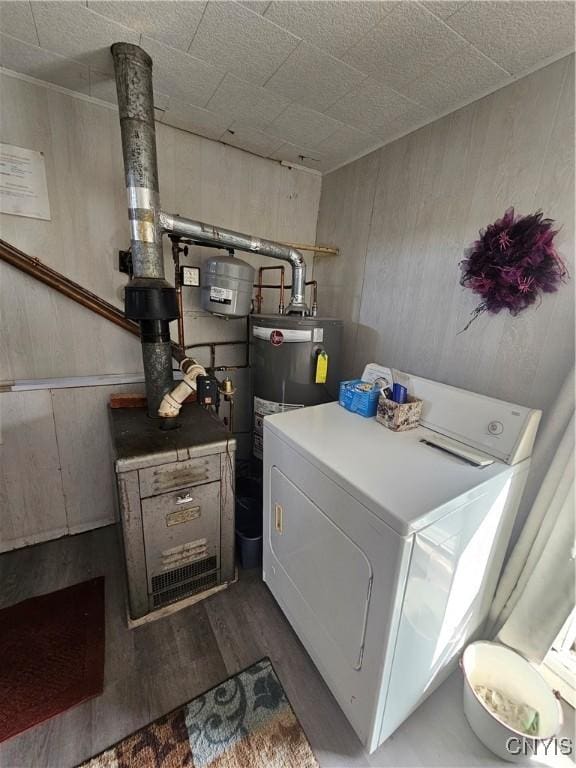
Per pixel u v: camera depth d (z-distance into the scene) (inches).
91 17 39.5
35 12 38.8
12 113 53.1
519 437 42.2
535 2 34.3
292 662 48.4
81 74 51.8
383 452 43.6
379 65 45.9
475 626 49.5
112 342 68.8
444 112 55.5
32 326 61.6
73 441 68.1
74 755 37.8
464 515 36.4
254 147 72.5
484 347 53.5
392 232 67.4
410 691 39.9
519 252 47.3
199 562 56.1
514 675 44.9
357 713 38.7
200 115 61.2
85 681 44.9
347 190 77.8
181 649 49.6
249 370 88.2
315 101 55.3
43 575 61.7
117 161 62.2
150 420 59.7
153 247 51.7
